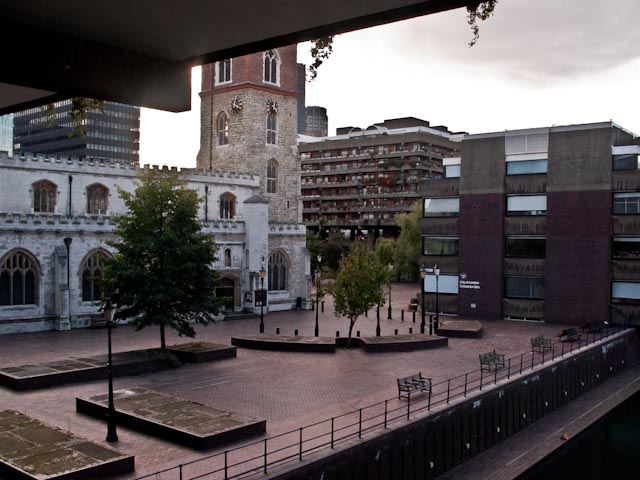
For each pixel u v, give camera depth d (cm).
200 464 2388
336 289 5038
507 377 3859
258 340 4853
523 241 6612
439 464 3108
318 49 770
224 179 7756
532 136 6556
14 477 2175
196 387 3622
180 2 605
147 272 4188
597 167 6194
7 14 620
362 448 2611
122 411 2895
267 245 7181
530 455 3444
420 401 3306
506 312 6656
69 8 606
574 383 4700
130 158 15588
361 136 14812
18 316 5525
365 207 13912
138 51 725
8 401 3281
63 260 5703
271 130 8588
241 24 661
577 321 6266
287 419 2989
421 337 5069
